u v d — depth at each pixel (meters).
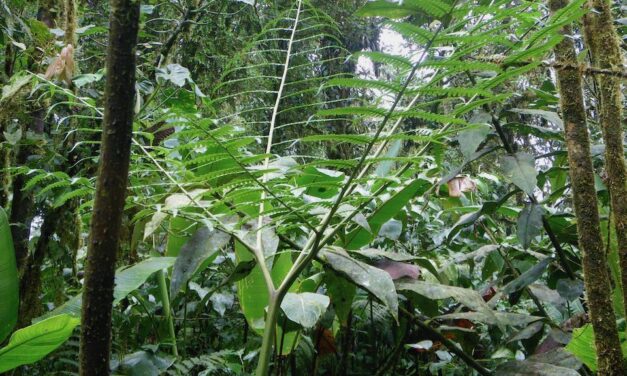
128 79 0.74
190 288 2.13
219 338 2.40
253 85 4.29
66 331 1.12
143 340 2.06
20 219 1.81
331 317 1.86
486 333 2.39
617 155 1.07
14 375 1.63
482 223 2.32
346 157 5.02
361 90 5.25
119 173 0.75
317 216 1.60
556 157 1.78
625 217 1.06
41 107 1.87
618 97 1.08
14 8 2.12
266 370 1.22
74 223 1.84
